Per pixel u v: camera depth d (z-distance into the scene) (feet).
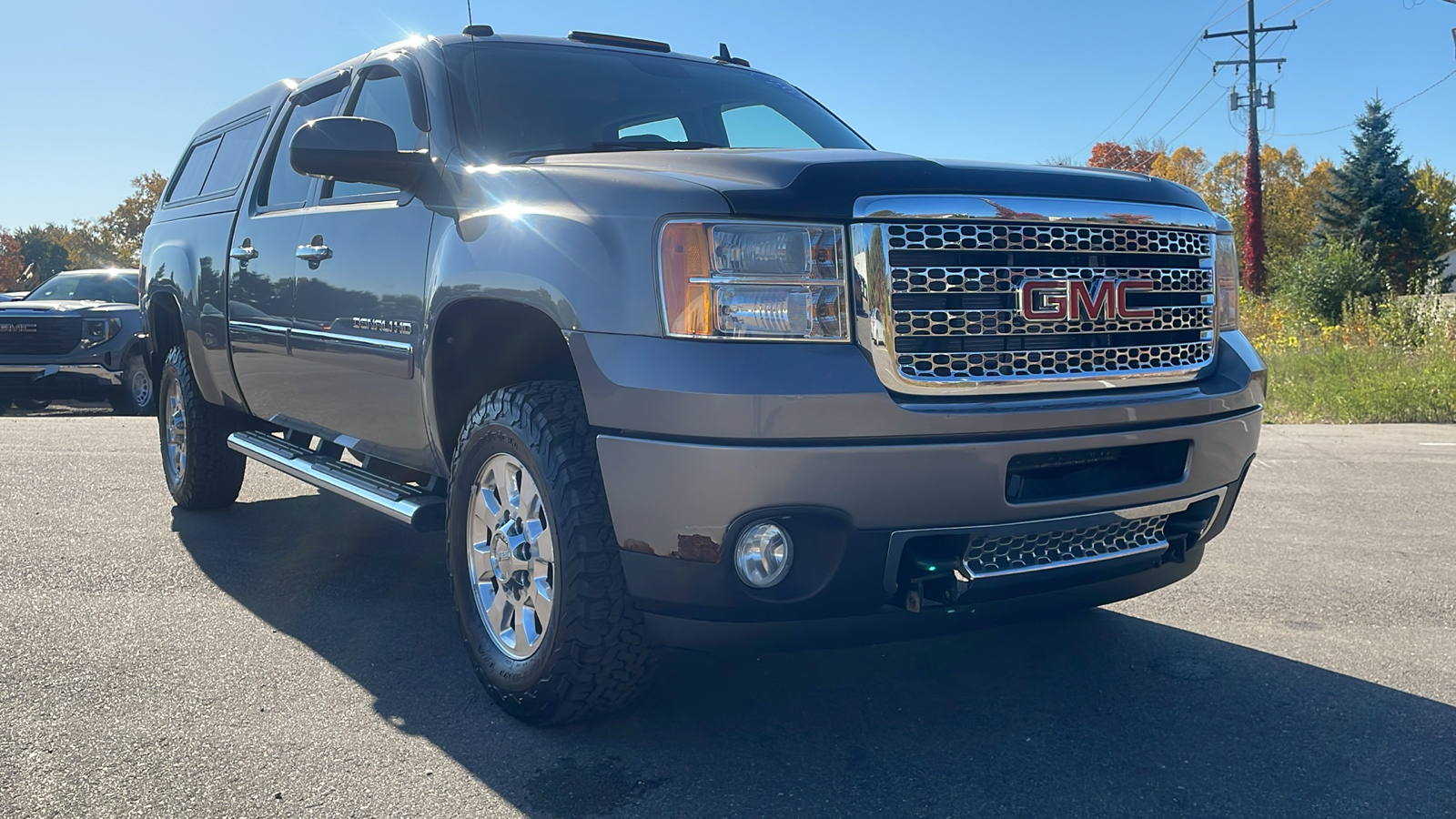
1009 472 8.58
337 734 9.21
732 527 7.94
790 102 14.69
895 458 8.04
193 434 17.57
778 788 8.22
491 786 8.24
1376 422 33.32
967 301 8.49
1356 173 147.02
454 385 10.83
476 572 10.18
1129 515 9.15
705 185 8.32
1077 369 8.97
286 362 13.96
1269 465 23.97
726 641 8.49
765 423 7.78
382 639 11.83
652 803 7.98
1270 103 125.29
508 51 12.83
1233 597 13.37
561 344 10.43
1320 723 9.44
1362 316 58.13
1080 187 9.08
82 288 41.57
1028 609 9.20
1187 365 9.66
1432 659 11.08
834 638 8.57
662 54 14.44
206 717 9.55
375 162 10.99
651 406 8.04
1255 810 7.82
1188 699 10.02
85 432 29.89
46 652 11.21
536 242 9.13
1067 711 9.75
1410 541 16.40
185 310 16.97
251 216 15.26
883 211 8.20
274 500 19.74
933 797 8.05
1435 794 8.04
